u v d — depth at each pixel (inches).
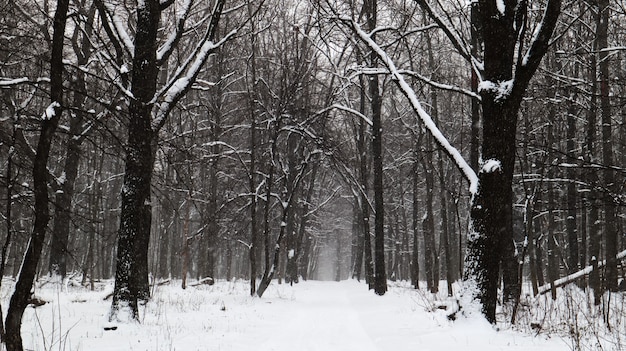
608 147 579.2
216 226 1114.7
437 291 917.8
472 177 398.3
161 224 1295.5
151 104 454.0
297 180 847.7
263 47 1029.8
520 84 370.6
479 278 380.2
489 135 383.9
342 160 934.4
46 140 263.0
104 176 1424.7
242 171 1114.7
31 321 417.1
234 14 974.4
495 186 377.7
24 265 247.9
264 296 833.5
